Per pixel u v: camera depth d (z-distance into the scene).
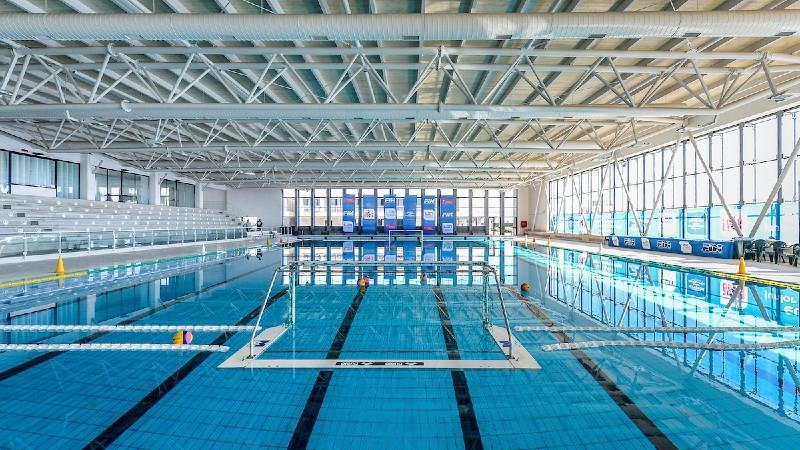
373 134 16.42
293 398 3.27
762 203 13.00
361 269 11.94
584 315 6.04
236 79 9.64
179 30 5.53
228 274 10.37
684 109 8.89
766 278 8.85
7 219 12.68
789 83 8.74
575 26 5.61
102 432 2.77
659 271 10.89
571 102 11.58
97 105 8.05
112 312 6.25
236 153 19.28
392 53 7.44
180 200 26.34
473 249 19.28
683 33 5.66
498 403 3.20
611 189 23.14
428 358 4.18
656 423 2.91
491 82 9.98
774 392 3.37
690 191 16.64
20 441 2.65
